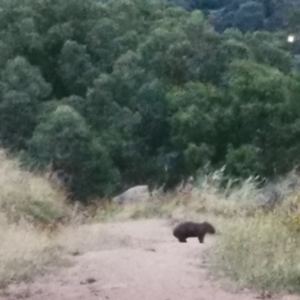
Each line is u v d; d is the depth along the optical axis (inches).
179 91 1637.6
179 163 1510.8
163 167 1520.7
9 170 775.1
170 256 463.5
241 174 1320.1
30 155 1282.0
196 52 1820.9
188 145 1462.8
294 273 390.0
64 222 692.1
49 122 1305.4
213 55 1831.9
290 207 581.9
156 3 2363.4
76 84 1672.0
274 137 1416.1
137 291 367.9
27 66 1550.2
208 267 422.0
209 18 3690.9
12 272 410.0
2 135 1453.0
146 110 1576.0
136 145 1536.7
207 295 361.1
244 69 1504.7
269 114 1435.8
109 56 1760.6
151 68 1769.2
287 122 1435.8
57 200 791.7
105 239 553.3
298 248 439.8
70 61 1673.2
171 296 357.7
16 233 530.6
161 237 575.8
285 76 1561.3
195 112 1487.5
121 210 793.6
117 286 379.2
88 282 394.0
